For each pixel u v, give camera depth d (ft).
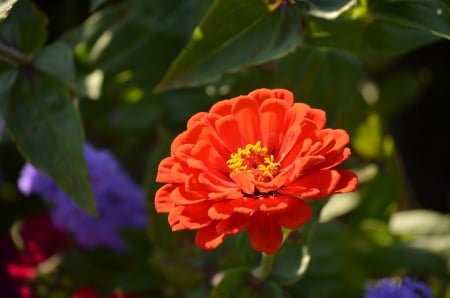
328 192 1.81
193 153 1.86
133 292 2.48
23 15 2.27
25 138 2.25
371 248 2.51
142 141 2.83
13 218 2.80
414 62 3.25
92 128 2.80
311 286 2.48
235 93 2.51
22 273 2.55
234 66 2.16
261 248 1.81
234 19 2.15
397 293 2.21
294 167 1.83
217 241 1.81
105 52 2.50
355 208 2.58
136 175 2.85
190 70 2.16
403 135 3.28
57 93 2.25
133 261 2.55
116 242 2.54
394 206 2.57
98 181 2.52
